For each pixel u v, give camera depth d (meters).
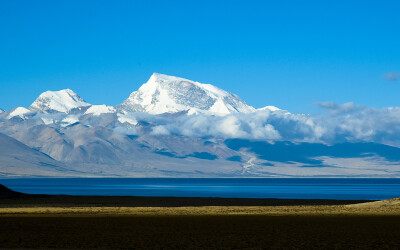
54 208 78.50
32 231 46.66
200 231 46.91
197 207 79.12
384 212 68.00
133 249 36.72
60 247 37.44
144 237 42.78
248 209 74.38
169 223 53.88
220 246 38.03
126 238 42.16
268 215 64.62
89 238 42.09
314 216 62.69
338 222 54.72
